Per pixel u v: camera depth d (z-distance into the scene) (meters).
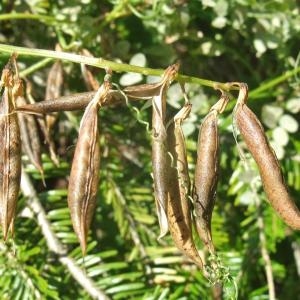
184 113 0.19
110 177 0.28
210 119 0.18
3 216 0.18
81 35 0.28
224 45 0.30
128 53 0.29
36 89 0.28
